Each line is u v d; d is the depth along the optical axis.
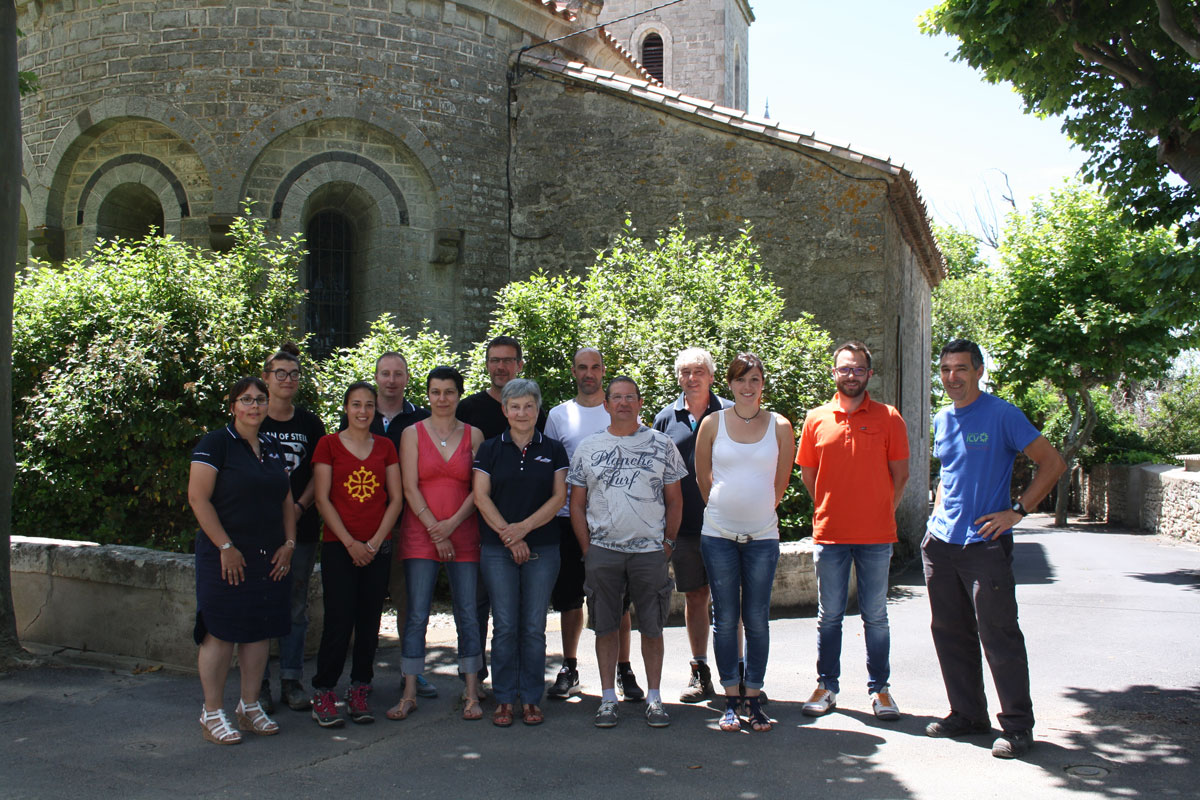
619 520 4.93
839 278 11.24
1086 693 5.54
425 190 11.62
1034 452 4.51
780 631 7.23
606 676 4.94
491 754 4.46
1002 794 3.94
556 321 9.45
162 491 8.41
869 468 5.05
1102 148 9.83
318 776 4.16
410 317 11.45
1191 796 3.90
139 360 8.11
